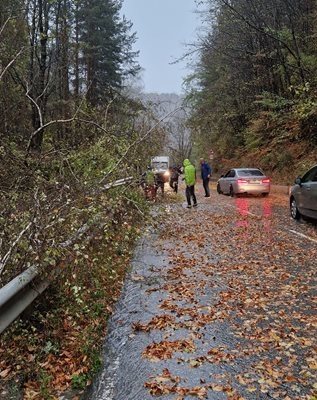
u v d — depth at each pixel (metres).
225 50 34.69
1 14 15.33
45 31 17.48
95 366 4.40
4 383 4.10
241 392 3.88
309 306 6.02
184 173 18.77
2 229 5.27
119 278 7.50
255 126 35.19
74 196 6.26
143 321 5.62
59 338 4.96
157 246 10.40
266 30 28.08
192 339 5.01
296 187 14.06
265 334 5.11
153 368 4.36
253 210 17.30
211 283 7.20
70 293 5.76
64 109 18.03
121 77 38.00
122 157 8.23
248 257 9.03
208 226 13.27
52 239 5.18
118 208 8.02
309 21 27.77
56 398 3.91
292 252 9.37
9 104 13.48
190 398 3.80
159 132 10.62
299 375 4.17
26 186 6.82
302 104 23.05
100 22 34.50
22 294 4.72
